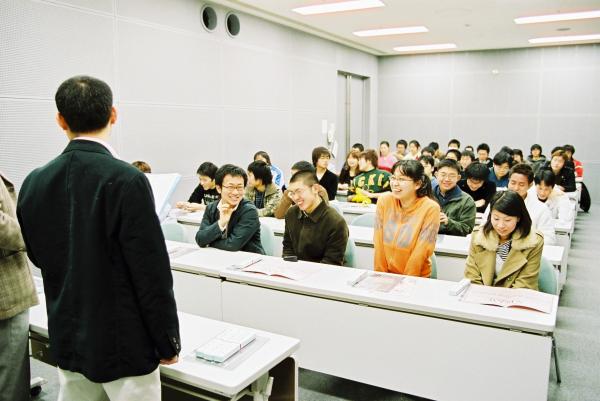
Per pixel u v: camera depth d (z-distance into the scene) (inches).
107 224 50.3
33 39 155.0
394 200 112.0
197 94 227.9
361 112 428.1
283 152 299.0
